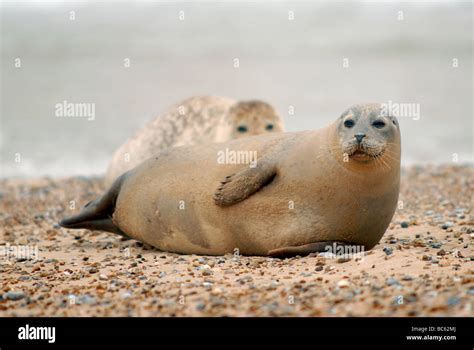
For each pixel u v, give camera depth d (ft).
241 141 27.48
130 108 96.48
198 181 26.86
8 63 153.79
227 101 44.96
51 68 147.23
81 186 49.11
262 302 19.79
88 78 132.87
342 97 100.58
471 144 68.54
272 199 25.52
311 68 138.51
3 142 71.82
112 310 20.10
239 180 25.64
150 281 22.86
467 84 111.34
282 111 90.02
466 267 22.31
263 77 128.16
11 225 36.50
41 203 42.78
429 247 26.40
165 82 125.80
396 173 25.20
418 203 38.47
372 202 24.81
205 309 19.58
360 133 23.71
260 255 26.40
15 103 99.96
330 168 24.67
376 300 19.16
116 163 44.14
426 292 19.54
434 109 88.43
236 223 26.04
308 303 19.43
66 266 26.21
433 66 135.54
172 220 27.43
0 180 52.70
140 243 30.73
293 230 25.26
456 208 36.17
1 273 25.26
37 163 61.98
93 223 30.66
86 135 75.92
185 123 43.52
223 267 24.41
